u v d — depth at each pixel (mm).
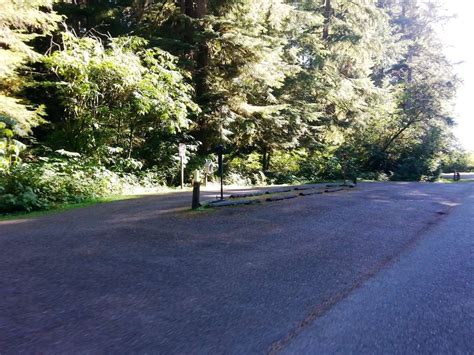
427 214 9359
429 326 3547
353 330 3441
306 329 3434
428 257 5711
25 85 14578
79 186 11148
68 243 5988
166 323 3465
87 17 18906
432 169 30516
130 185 13648
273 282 4539
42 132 17125
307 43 24500
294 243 6281
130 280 4473
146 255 5430
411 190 15336
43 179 10273
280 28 21484
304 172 24828
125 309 3723
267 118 19328
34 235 6496
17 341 3100
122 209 9102
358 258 5566
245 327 3434
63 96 14367
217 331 3344
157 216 8172
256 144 23297
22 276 4539
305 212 8945
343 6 28031
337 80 25984
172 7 19125
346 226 7629
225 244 6105
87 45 14211
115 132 15172
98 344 3082
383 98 29047
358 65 30078
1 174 10016
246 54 17953
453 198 12898
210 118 18047
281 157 26438
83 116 14367
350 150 28578
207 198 10773
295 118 21781
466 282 4688
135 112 14992
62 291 4117
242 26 17641
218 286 4371
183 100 15500
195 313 3678
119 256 5359
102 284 4336
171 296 4059
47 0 14109
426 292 4359
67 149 14594
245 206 9586
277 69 19297
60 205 9914
